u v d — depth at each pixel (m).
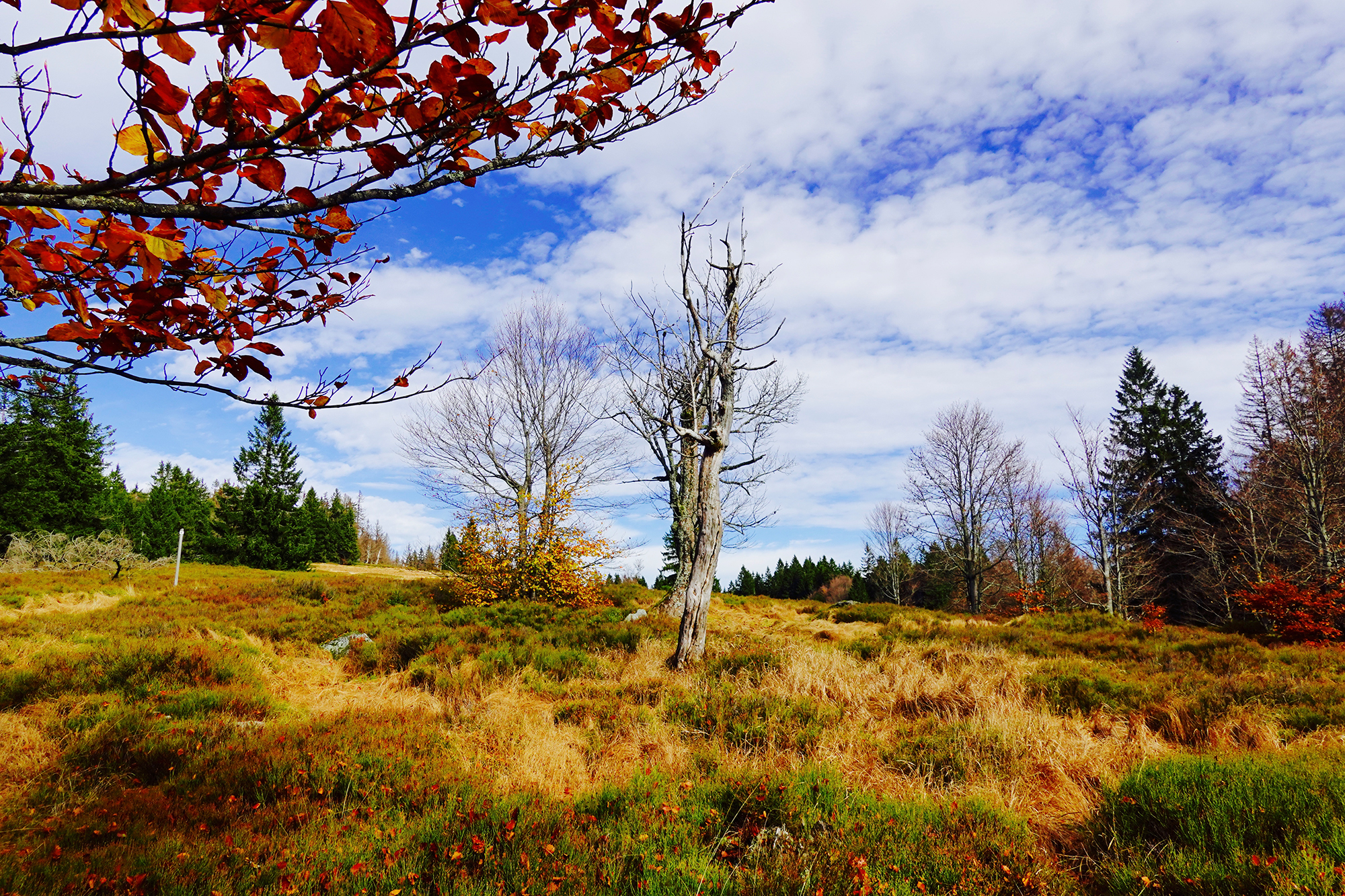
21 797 4.65
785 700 7.18
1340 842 3.19
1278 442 22.33
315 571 42.78
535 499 18.19
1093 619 15.23
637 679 8.77
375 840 3.82
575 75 1.69
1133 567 27.27
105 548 29.28
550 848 3.40
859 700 7.41
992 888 3.25
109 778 5.12
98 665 8.28
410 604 16.97
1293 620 14.30
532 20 1.48
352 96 1.56
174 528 47.47
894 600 45.06
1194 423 34.97
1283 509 22.06
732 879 3.35
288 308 2.19
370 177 1.72
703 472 10.74
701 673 8.81
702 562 10.33
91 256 1.84
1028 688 7.61
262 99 1.43
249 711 7.31
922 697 7.27
